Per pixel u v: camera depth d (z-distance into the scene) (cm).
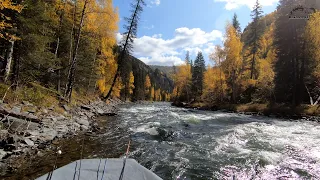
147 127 1189
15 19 1086
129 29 2584
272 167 593
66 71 1855
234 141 899
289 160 648
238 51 3141
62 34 1931
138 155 694
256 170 573
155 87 14262
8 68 1137
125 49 2620
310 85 2377
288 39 2466
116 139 894
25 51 1187
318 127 1280
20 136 675
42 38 1226
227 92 3812
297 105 2119
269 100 2695
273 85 2697
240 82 3388
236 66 3238
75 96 2059
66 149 698
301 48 2331
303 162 631
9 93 1013
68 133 895
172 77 6569
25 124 773
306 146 807
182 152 738
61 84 2005
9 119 745
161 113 2106
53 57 1458
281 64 2589
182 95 6212
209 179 519
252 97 3088
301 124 1427
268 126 1313
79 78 2233
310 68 2347
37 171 510
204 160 654
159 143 858
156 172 558
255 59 3669
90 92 2794
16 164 539
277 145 827
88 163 315
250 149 771
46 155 625
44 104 1155
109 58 2719
